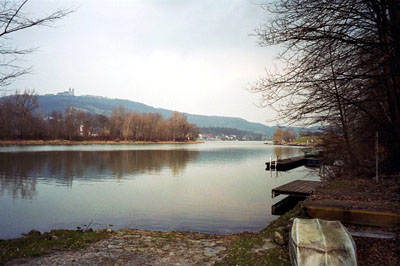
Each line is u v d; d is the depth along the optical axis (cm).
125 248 695
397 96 894
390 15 755
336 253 444
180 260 609
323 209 686
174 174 3134
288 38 764
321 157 1719
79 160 4528
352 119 1174
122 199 1822
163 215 1430
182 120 16000
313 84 796
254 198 1870
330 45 737
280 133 10475
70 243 736
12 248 702
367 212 643
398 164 1146
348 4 714
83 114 11588
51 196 1916
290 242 531
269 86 829
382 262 482
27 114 8612
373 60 770
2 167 3525
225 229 1188
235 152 8050
